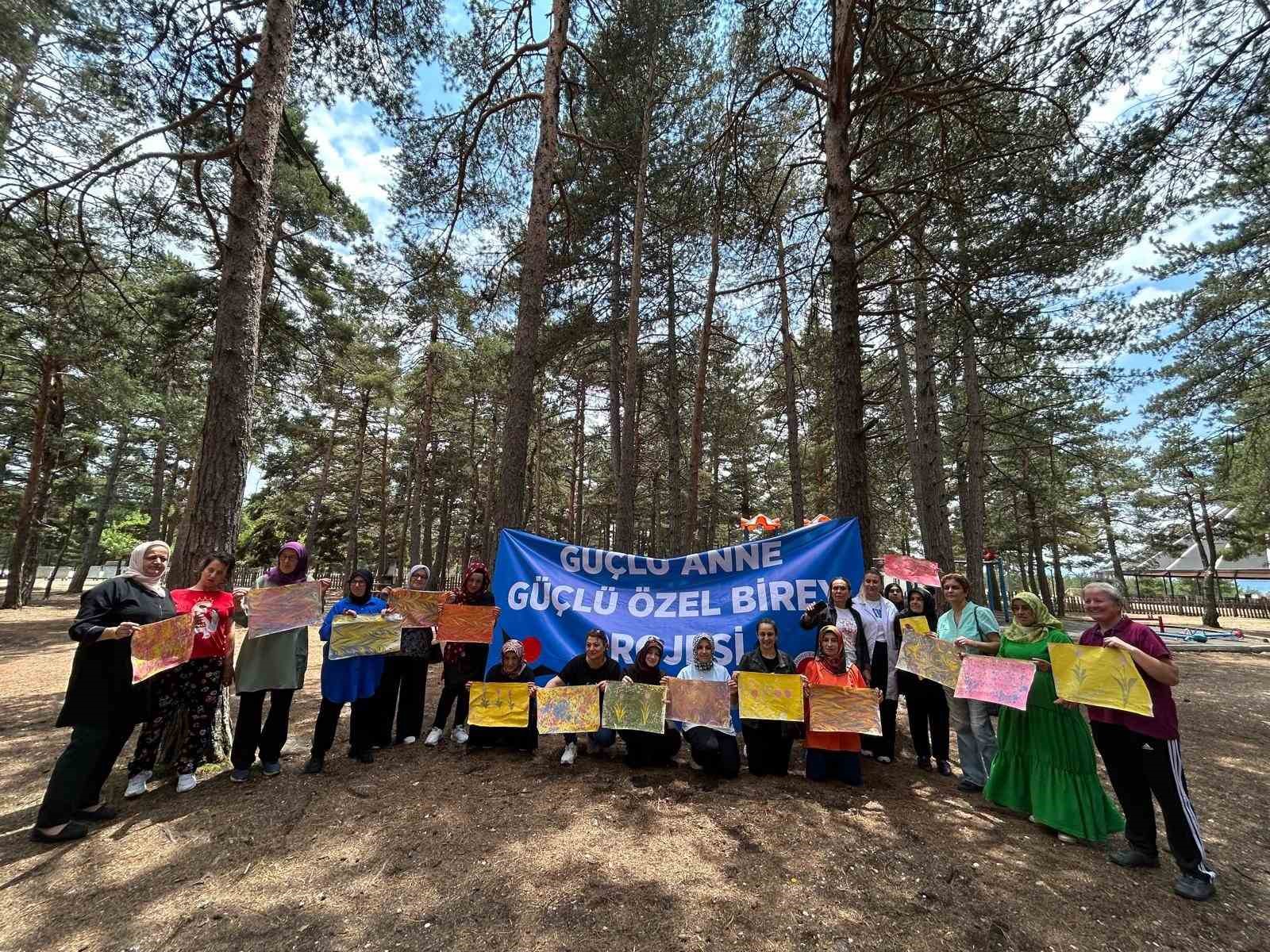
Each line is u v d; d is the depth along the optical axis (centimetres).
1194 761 547
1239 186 936
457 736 522
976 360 1434
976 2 595
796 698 444
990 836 364
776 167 860
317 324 1310
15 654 1028
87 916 271
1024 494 2517
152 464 2942
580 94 1050
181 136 710
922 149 789
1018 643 404
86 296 901
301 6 658
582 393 2511
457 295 1221
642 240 1501
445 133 948
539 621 573
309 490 3038
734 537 3566
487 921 269
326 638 463
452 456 3114
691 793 419
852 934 264
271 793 408
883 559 702
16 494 2297
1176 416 1389
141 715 368
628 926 266
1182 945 265
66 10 597
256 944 252
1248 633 1930
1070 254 756
